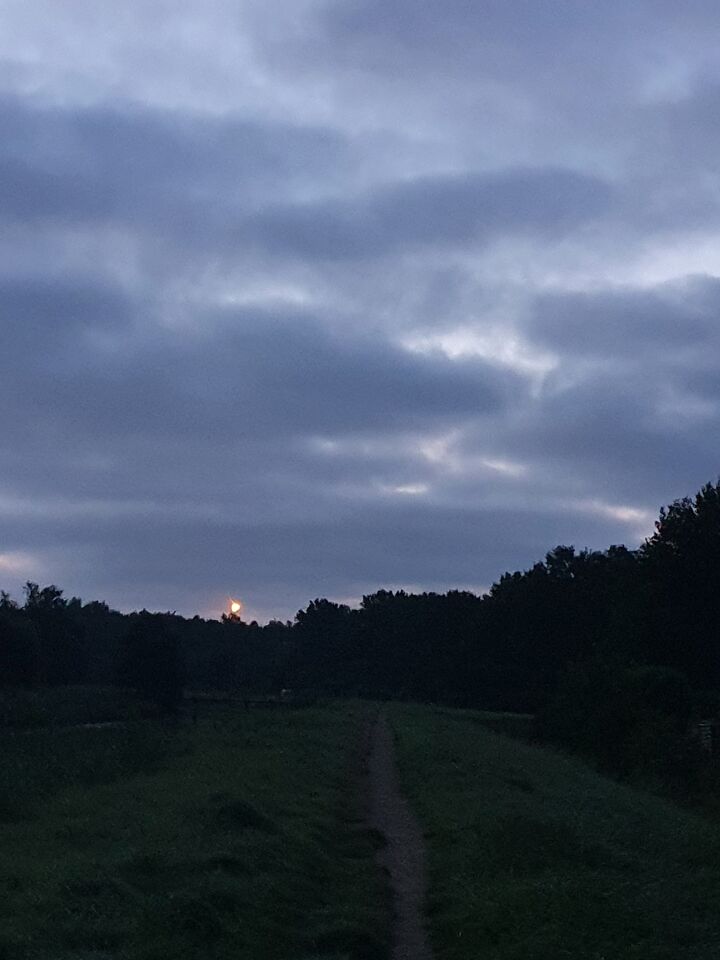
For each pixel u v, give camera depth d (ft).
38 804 69.82
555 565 367.45
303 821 65.51
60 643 352.08
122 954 36.45
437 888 50.49
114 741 116.88
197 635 557.74
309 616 525.75
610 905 41.96
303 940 41.22
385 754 130.00
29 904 41.83
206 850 52.16
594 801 77.30
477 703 336.49
